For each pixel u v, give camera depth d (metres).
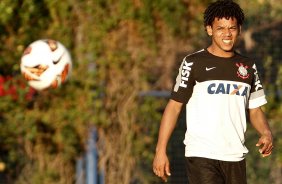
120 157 26.20
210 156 14.29
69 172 26.12
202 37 26.56
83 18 25.44
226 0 14.80
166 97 26.45
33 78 23.06
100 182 26.05
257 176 28.67
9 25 25.19
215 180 14.28
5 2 25.00
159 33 26.14
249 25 29.12
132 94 26.09
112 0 25.58
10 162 26.05
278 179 28.67
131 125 26.20
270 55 29.06
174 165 27.77
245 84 14.53
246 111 15.40
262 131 15.25
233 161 14.43
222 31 14.36
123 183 26.25
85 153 25.89
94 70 25.45
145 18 25.81
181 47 26.42
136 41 25.91
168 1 25.97
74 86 25.45
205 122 14.34
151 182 26.69
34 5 25.23
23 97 25.33
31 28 25.33
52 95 25.50
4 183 26.09
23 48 25.30
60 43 24.20
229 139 14.36
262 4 28.88
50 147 25.92
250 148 28.50
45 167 26.05
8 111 25.42
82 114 25.52
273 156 28.58
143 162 26.53
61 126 25.67
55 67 23.05
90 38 25.44
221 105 14.34
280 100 28.61
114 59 25.69
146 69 26.12
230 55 14.52
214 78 14.34
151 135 26.50
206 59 14.43
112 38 25.66
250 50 29.09
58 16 25.39
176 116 14.64
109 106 25.88
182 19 26.23
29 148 25.91
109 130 26.00
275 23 29.25
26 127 25.52
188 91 14.49
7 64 25.27
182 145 27.81
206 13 14.72
